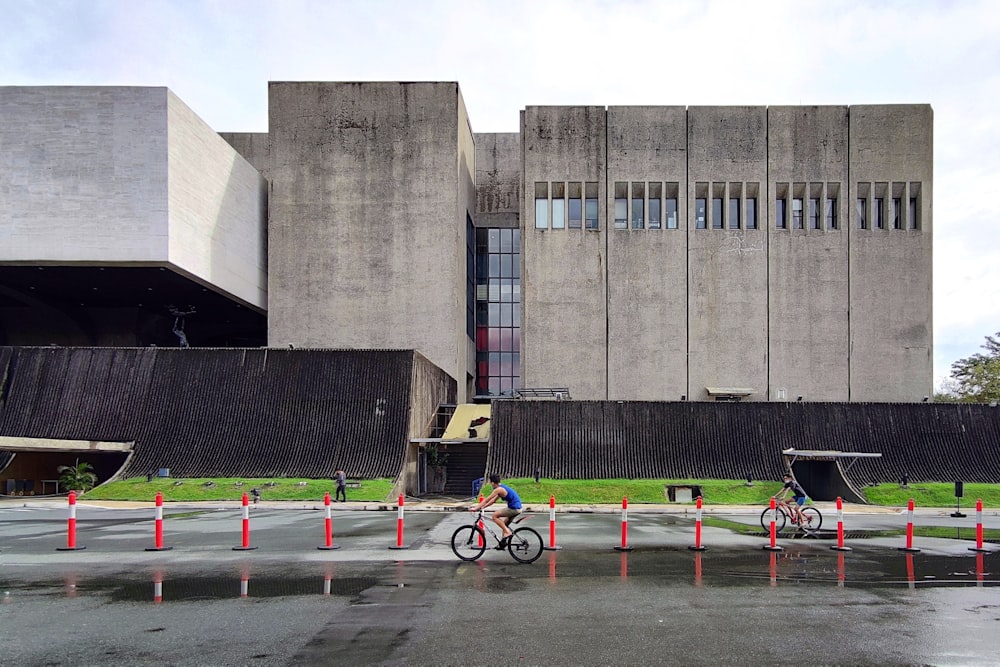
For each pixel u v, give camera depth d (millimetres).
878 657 8070
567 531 19672
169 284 42219
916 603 10656
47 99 37906
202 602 10445
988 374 57875
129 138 37625
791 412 34906
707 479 32438
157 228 37375
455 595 10953
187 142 39469
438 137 46812
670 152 47688
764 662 7883
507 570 13102
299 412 34906
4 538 17438
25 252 37500
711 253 47281
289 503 28094
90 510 25641
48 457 35812
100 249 37406
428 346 46094
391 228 46562
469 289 54906
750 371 46750
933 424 34406
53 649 8250
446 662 7824
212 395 35406
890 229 47156
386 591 11203
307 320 46344
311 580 12031
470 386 56062
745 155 47500
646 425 34531
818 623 9469
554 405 35031
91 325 50656
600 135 47875
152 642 8492
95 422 34750
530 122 48156
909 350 46625
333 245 46562
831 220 47875
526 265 47469
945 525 22281
